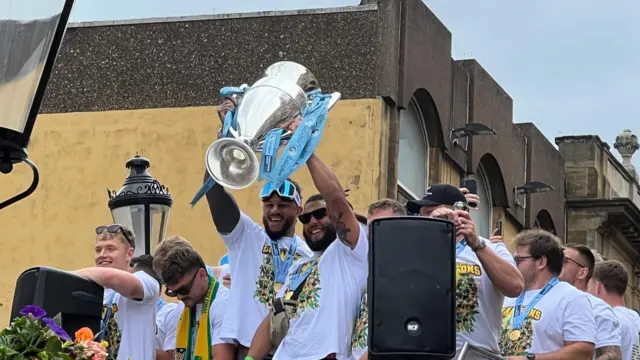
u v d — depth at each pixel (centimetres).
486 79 1903
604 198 2462
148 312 690
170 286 700
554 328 698
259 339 652
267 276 700
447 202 649
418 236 519
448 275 518
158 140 1661
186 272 699
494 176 1953
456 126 1792
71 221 1670
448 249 521
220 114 611
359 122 1568
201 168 1639
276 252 707
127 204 884
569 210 2469
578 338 693
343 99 1581
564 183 2339
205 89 1658
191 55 1670
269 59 1631
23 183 1695
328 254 634
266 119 586
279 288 698
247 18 1648
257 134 583
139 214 884
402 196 1641
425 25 1672
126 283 665
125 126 1678
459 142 1808
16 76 486
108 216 1661
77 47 1717
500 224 701
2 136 482
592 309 736
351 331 619
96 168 1677
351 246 624
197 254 708
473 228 614
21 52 487
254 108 590
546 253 713
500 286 615
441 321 513
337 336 612
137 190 885
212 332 701
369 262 521
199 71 1664
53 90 1714
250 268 702
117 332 687
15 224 1686
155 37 1691
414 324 511
